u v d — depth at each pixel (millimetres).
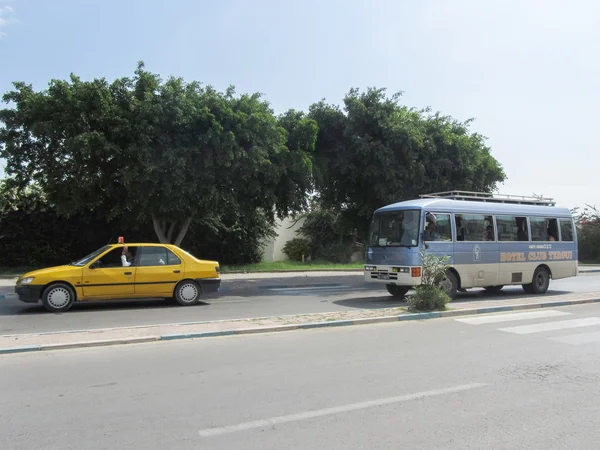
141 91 16469
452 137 23219
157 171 15633
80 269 12367
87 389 5980
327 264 37219
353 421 4945
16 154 16281
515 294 16594
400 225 14516
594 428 4785
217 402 5504
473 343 8578
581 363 7223
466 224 14984
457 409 5293
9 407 5352
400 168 21094
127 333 9008
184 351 7969
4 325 10406
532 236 16531
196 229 31750
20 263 27188
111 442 4445
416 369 6887
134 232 29203
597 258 43156
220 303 14281
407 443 4426
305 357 7559
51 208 26984
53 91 15477
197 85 17812
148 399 5609
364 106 20781
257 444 4402
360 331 9719
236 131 16703
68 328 10047
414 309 11852
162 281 13203
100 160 16031
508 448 4332
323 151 22094
